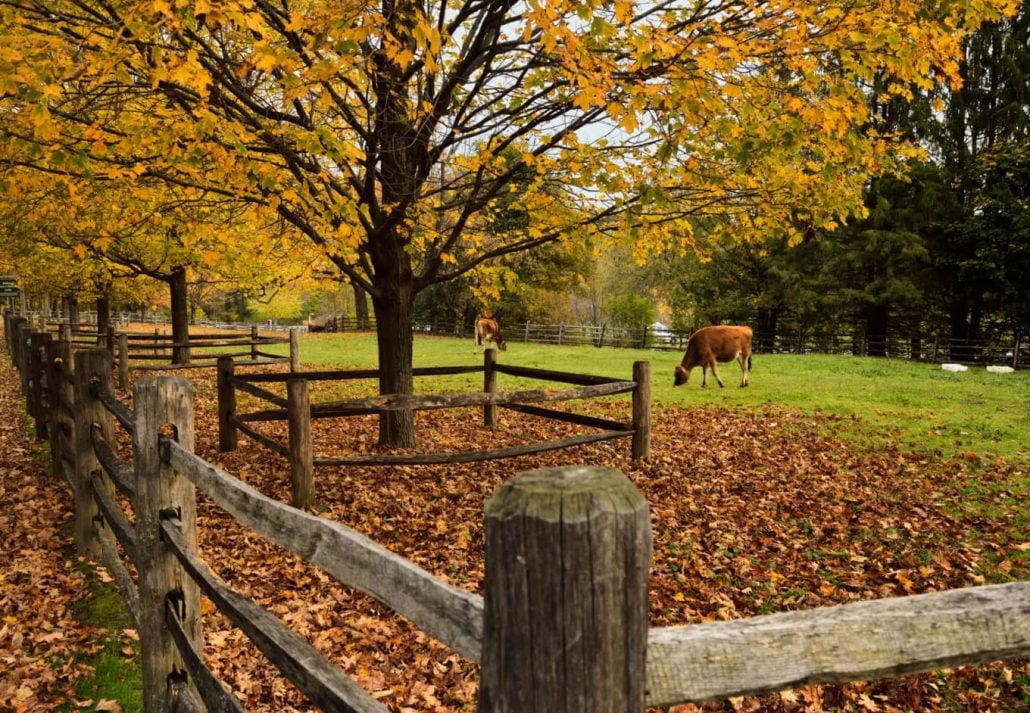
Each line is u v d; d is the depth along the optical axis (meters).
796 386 14.56
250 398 12.47
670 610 4.41
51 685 3.42
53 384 6.66
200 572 2.30
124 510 5.86
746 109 4.61
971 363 22.20
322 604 4.33
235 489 2.01
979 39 21.77
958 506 6.42
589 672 0.93
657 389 14.34
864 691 3.57
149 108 6.13
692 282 30.86
